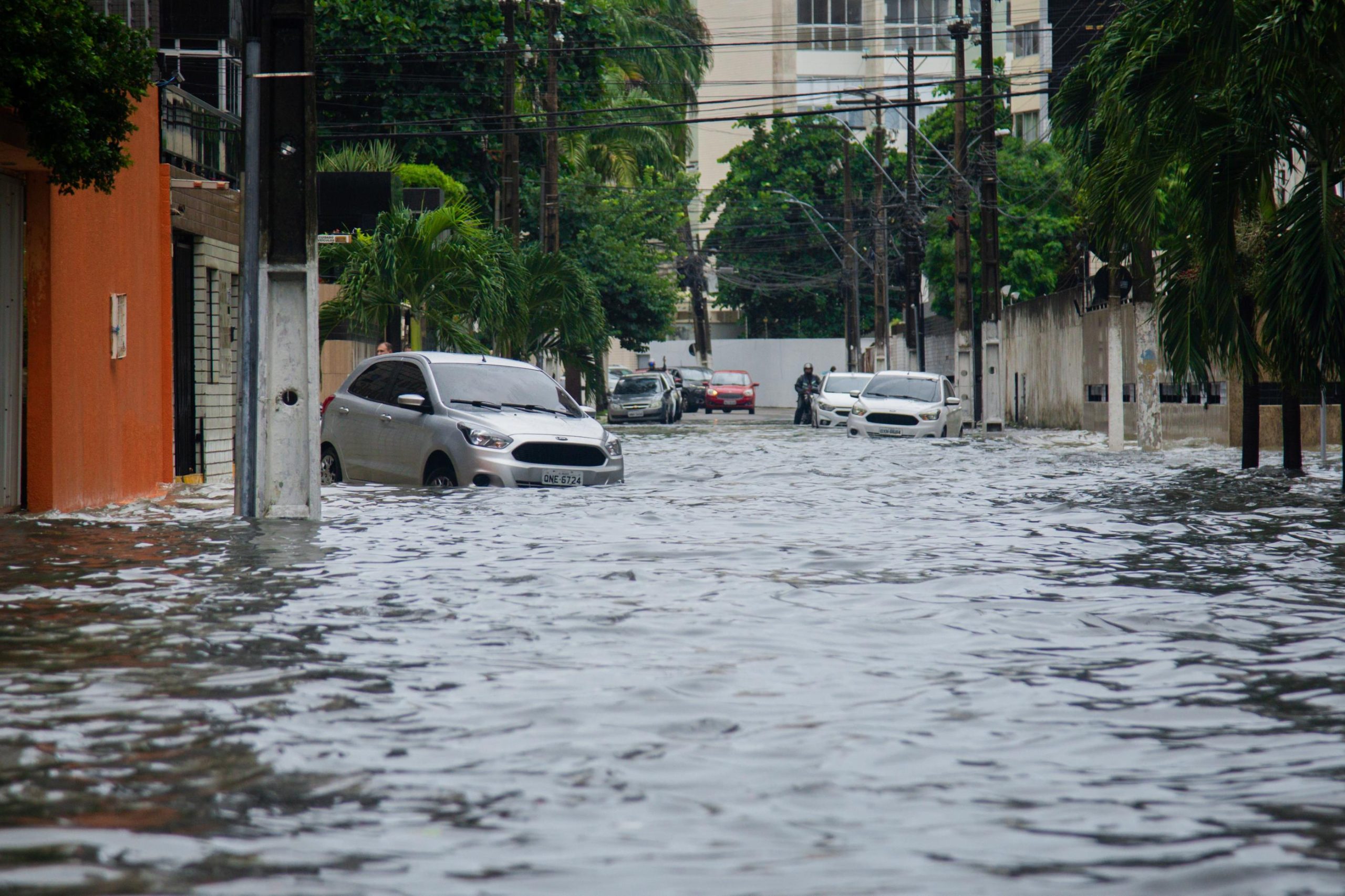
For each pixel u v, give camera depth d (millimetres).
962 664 20922
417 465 55844
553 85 150625
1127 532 40500
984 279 131375
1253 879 11789
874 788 14414
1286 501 50969
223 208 72250
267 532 39938
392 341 97688
